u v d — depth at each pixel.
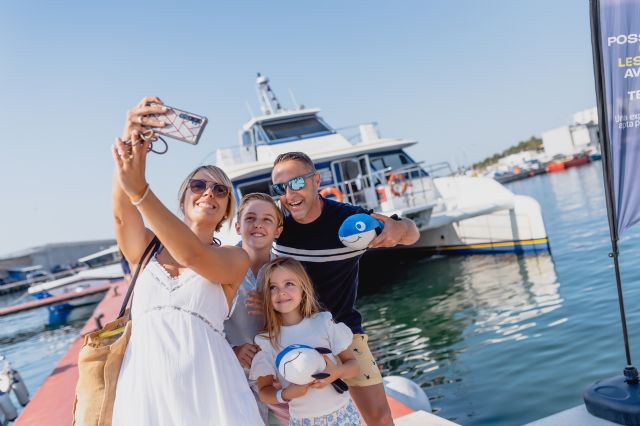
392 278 15.05
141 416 1.97
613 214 3.45
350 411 2.62
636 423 2.99
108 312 13.76
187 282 2.12
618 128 3.43
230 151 16.00
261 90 18.66
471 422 5.34
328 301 3.00
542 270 11.80
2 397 8.02
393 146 15.73
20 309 23.53
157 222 1.88
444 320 9.59
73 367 7.54
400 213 13.37
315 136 16.16
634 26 3.36
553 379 5.92
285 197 2.87
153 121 1.89
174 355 2.02
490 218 15.04
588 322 7.49
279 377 2.61
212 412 2.00
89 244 70.06
